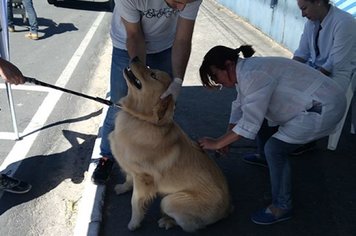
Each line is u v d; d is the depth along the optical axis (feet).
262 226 11.41
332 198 12.53
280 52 27.07
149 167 10.22
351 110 16.67
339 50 12.77
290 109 10.04
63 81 21.49
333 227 11.39
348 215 11.84
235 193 12.72
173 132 10.25
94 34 31.35
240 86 9.74
